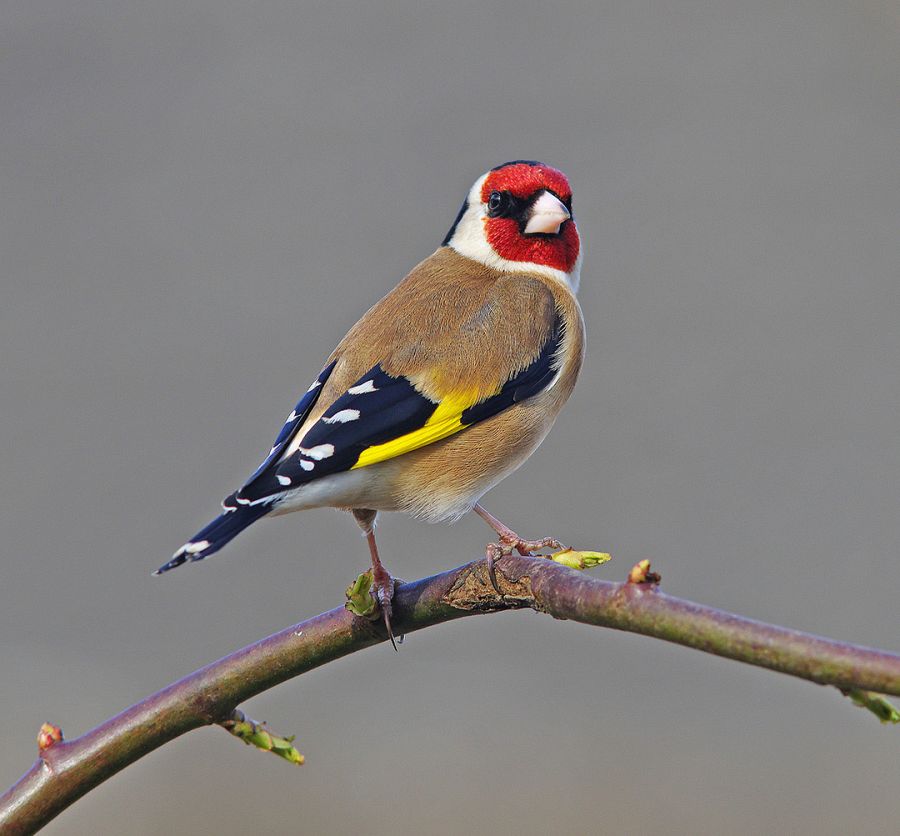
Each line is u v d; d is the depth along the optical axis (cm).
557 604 449
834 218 1480
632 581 421
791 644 384
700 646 402
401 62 1688
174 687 501
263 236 1498
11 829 484
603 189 1506
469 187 777
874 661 374
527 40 1709
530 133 1580
